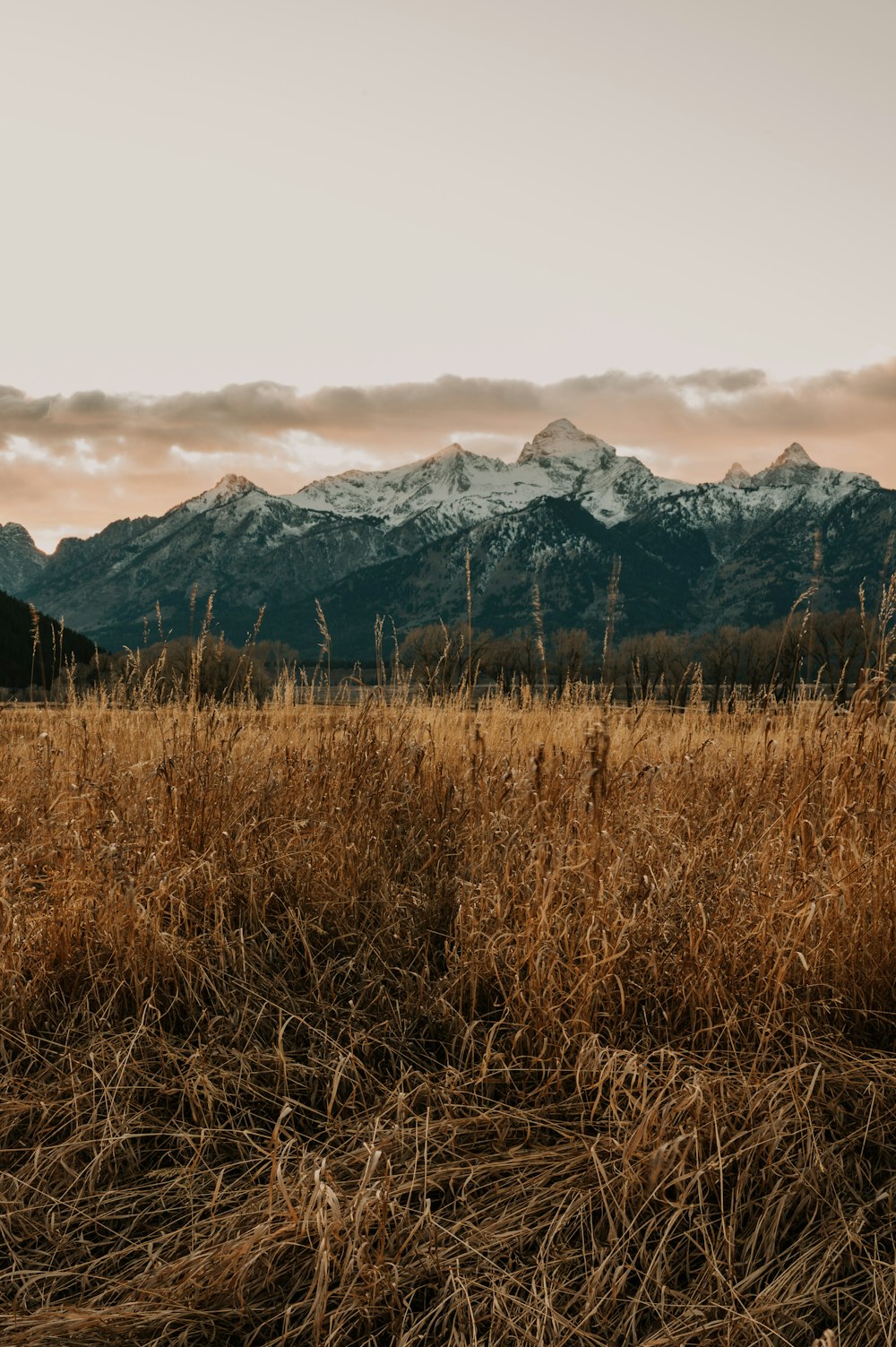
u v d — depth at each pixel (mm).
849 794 4348
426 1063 3357
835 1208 2535
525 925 3605
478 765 5137
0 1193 2613
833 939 3566
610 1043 3209
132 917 3623
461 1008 3527
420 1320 2170
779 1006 3330
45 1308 2213
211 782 4750
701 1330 2148
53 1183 2730
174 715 5805
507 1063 3287
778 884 3777
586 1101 3043
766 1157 2695
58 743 5840
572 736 6039
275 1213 2463
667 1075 2992
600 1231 2531
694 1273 2396
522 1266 2367
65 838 4297
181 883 3990
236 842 4410
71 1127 2949
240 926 3896
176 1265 2344
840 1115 2930
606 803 4199
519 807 4629
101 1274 2418
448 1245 2469
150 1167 2883
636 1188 2578
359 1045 3336
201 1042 3332
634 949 3527
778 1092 2848
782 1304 2234
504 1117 2951
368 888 4406
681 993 3375
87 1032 3375
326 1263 2148
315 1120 3037
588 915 3559
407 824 4918
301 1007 3615
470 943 3680
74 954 3723
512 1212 2564
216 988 3604
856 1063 3123
